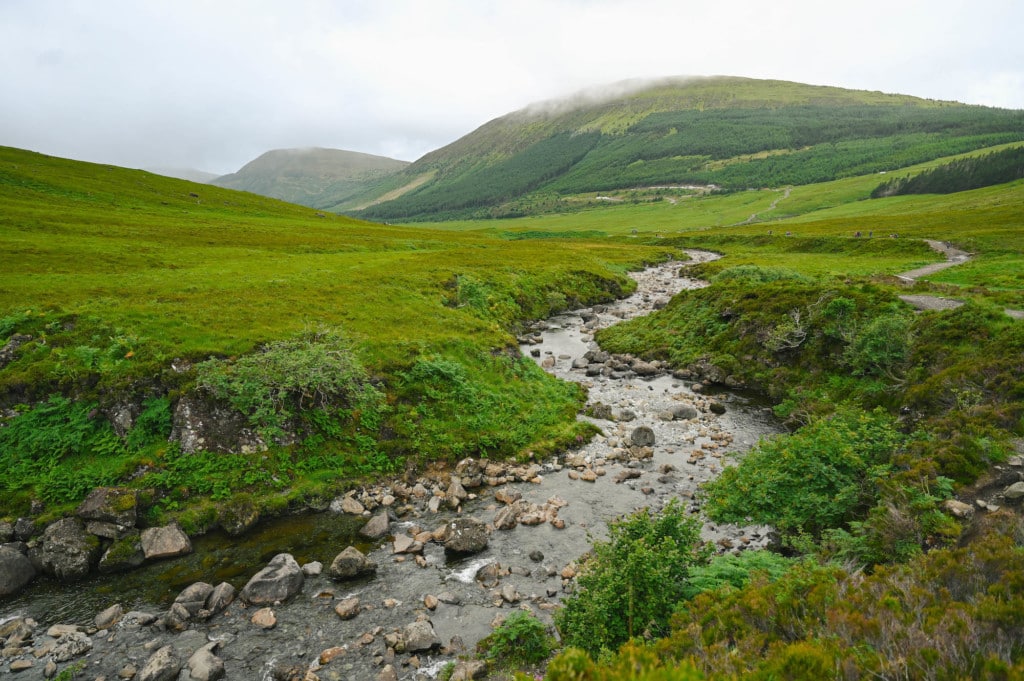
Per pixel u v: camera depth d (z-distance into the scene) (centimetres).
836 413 2133
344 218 13512
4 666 1202
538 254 8044
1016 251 6475
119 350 2253
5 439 1862
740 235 12056
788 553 1528
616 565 1161
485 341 3356
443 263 5988
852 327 2941
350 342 2775
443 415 2498
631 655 712
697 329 3928
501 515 1834
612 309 5822
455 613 1382
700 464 2261
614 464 2294
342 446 2177
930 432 1766
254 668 1205
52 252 4403
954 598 873
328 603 1429
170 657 1192
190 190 11269
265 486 1928
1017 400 1814
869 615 830
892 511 1270
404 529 1808
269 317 2991
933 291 3512
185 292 3431
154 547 1622
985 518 1220
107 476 1792
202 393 2056
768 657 768
